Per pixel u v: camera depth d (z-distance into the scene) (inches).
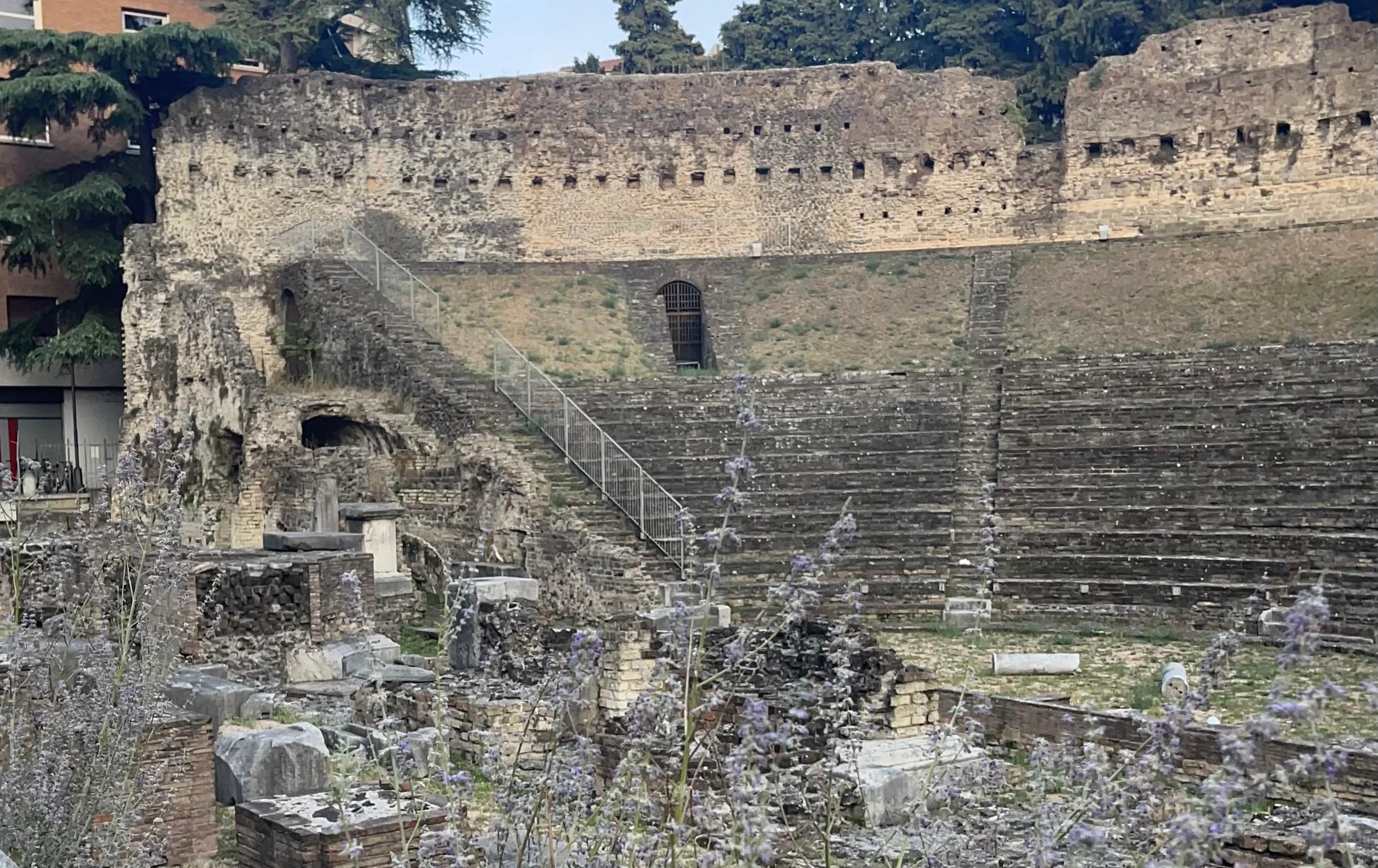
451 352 1644.9
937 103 2069.4
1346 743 658.2
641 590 1183.6
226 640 941.8
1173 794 349.1
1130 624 1152.2
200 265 1930.4
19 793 443.2
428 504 1465.3
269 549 1144.8
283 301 1897.1
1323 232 1786.4
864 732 370.0
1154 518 1246.9
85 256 1882.4
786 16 2940.5
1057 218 2012.8
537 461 1400.1
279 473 1544.0
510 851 400.8
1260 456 1291.8
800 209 2089.1
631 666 730.8
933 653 1071.6
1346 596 1066.1
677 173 2101.4
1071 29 2469.2
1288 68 1904.5
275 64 2079.2
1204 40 1968.5
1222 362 1503.4
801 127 2092.8
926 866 347.6
